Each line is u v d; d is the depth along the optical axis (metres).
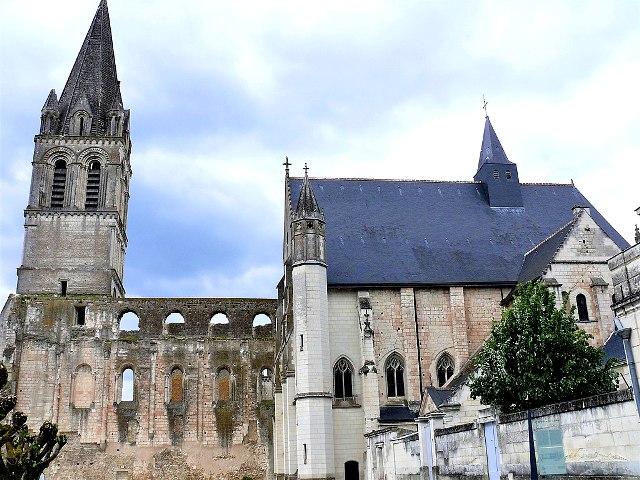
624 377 31.22
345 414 46.62
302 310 47.41
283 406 54.75
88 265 72.38
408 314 50.00
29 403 64.81
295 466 49.47
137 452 65.06
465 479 27.16
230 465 65.69
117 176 76.81
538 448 22.34
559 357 28.70
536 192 59.69
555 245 46.62
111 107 80.31
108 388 66.69
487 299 50.91
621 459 18.59
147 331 69.25
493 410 27.09
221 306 71.19
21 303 67.88
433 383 48.81
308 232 49.03
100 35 86.06
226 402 67.69
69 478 63.34
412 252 53.16
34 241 72.62
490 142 60.97
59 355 67.06
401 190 58.72
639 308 18.64
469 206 57.88
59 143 76.25
